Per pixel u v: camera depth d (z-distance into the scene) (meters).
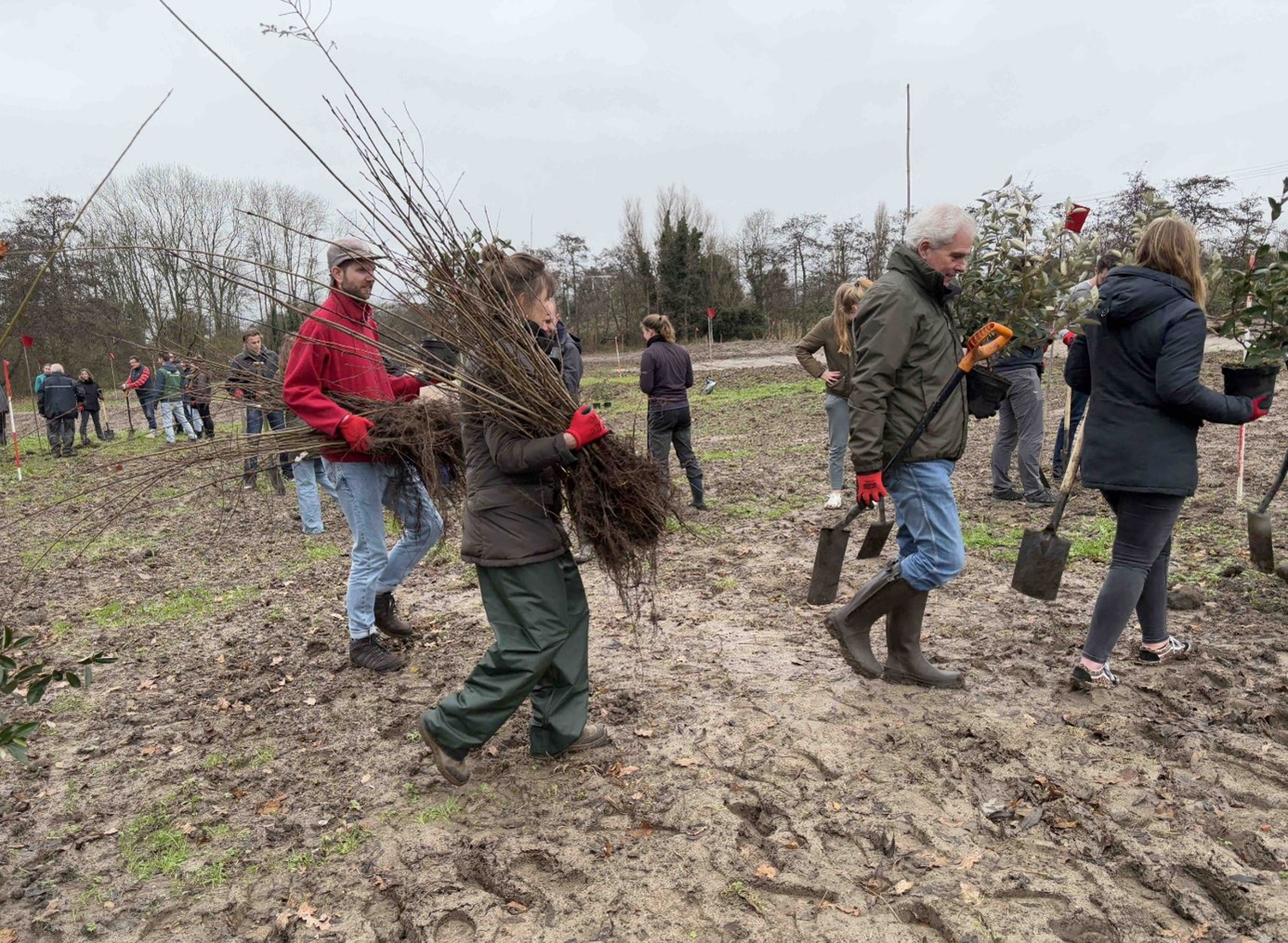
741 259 50.25
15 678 2.27
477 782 3.36
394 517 4.27
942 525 3.57
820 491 8.70
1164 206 4.06
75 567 7.54
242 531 8.58
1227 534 5.76
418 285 3.08
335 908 2.72
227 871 2.94
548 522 3.13
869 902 2.58
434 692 4.20
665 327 7.70
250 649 5.02
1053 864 2.69
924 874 2.67
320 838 3.08
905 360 3.47
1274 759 3.13
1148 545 3.56
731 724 3.69
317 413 3.87
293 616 5.62
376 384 4.15
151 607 6.13
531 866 2.87
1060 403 13.27
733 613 5.11
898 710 3.71
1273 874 2.58
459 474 4.00
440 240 3.08
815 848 2.83
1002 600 4.98
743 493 8.80
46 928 2.70
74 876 2.96
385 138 2.97
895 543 6.49
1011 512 6.97
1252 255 3.89
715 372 28.94
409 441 3.95
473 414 3.09
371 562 4.38
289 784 3.46
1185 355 3.25
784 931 2.48
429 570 6.44
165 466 3.63
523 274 3.16
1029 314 3.49
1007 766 3.23
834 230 46.78
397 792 3.34
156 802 3.38
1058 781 3.11
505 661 3.09
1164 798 2.97
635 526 3.27
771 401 19.73
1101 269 5.36
